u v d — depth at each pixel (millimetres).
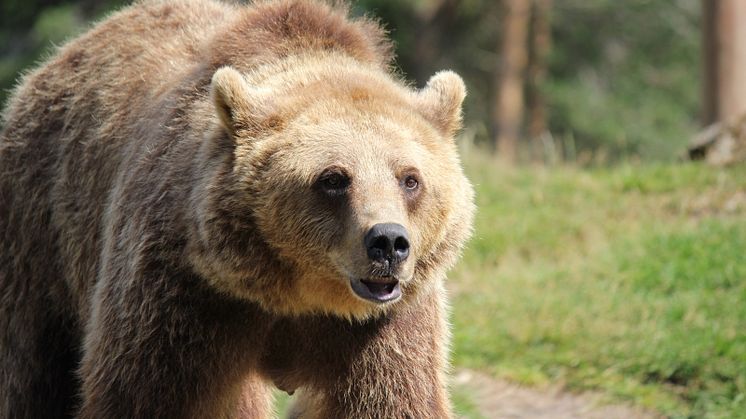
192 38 10938
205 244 8820
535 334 14719
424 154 8945
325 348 9609
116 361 9234
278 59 9727
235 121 8961
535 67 46156
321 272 8805
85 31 12422
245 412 10617
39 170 11414
